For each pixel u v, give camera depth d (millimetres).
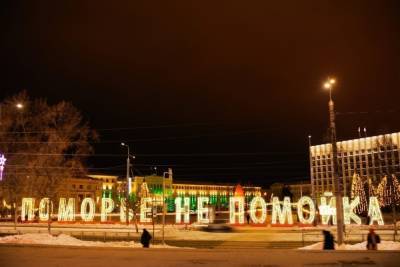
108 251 25875
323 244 28312
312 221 60188
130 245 32688
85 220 69562
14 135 63594
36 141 64125
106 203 72750
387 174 71188
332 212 58125
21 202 68438
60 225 65438
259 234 49375
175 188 170375
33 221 74000
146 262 20859
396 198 68500
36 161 63469
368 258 21781
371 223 57031
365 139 116500
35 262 20906
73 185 140125
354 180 83250
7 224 68375
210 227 54312
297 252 24828
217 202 164875
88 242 33188
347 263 20031
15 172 63250
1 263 20547
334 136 32656
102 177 161750
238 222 67750
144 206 70125
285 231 52750
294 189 169250
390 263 19984
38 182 64188
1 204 75750
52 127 64500
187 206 66875
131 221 73250
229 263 20344
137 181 127062
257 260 21406
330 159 128000
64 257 22875
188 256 23312
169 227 60906
